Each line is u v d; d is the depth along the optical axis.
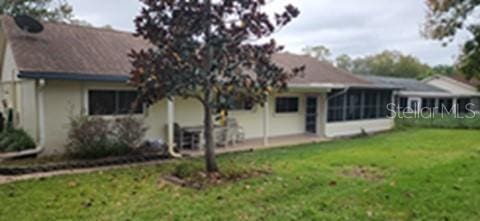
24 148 8.62
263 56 6.63
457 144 11.88
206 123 6.96
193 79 6.34
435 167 7.48
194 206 4.99
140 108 10.19
